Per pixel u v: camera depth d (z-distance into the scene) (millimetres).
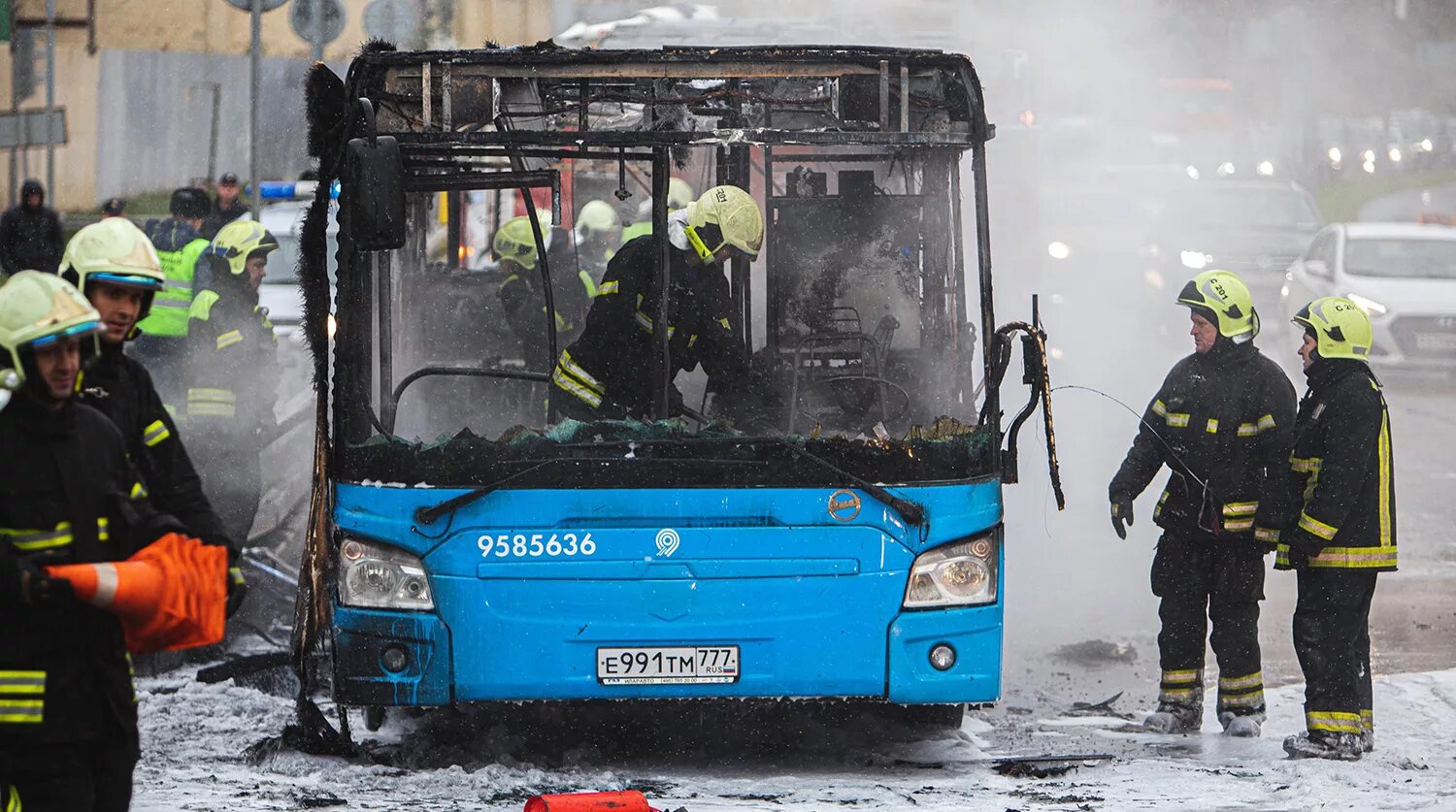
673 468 17625
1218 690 21203
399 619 17547
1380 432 19281
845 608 17734
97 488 11391
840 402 21328
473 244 25156
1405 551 33688
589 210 26562
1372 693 20312
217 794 16359
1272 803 16688
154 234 26969
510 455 17578
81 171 72000
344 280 17891
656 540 17625
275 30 70500
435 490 17531
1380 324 55812
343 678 17703
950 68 19500
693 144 18578
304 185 37750
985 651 18016
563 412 19922
